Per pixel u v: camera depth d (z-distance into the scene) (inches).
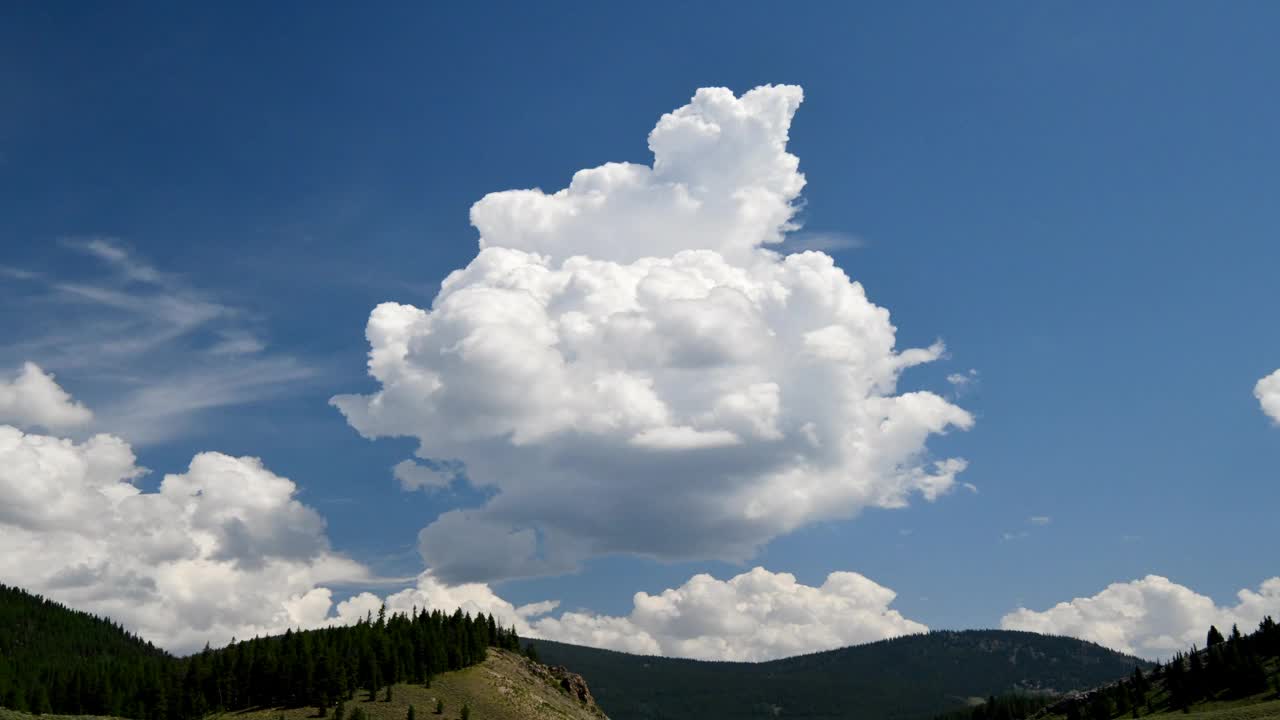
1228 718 7815.0
